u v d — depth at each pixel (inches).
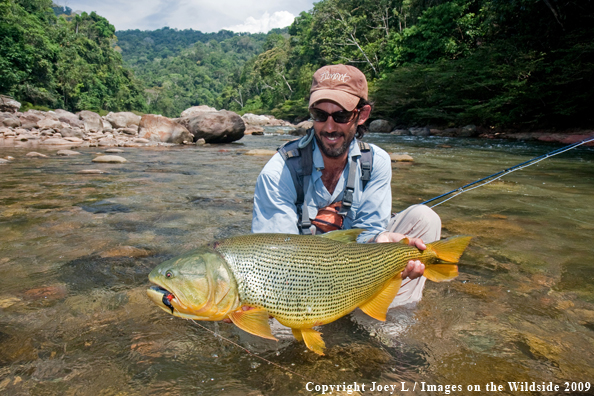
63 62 2471.7
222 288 74.3
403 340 91.3
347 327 96.9
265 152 531.2
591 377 77.9
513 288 118.8
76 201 231.5
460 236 92.9
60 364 80.9
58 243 156.2
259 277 76.8
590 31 818.2
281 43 4266.7
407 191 274.4
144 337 91.7
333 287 81.7
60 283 120.2
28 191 259.3
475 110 1072.2
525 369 80.4
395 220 117.3
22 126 845.2
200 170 373.1
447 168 405.4
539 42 1005.2
